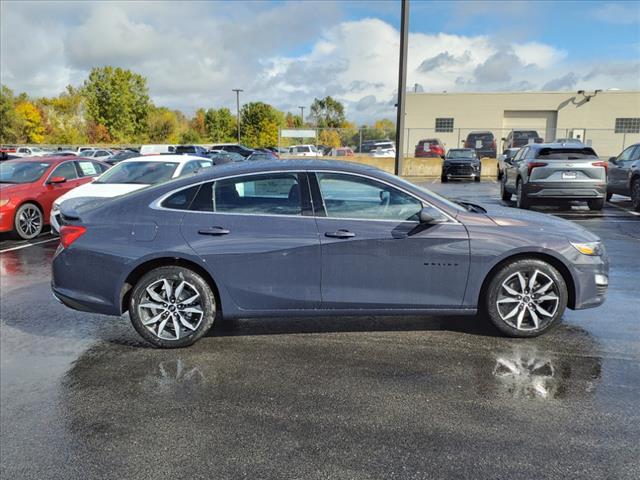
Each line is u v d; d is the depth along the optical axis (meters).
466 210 4.44
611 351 4.19
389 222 4.23
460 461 2.79
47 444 3.05
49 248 9.02
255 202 4.29
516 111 45.12
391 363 4.02
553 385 3.63
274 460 2.84
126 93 69.94
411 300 4.27
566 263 4.29
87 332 4.81
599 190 11.36
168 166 9.45
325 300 4.25
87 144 65.31
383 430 3.11
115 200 4.43
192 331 4.31
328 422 3.21
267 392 3.61
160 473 2.76
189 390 3.66
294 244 4.18
